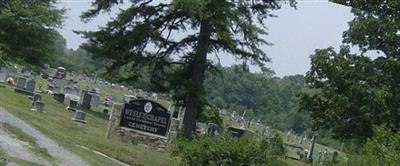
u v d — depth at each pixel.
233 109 80.75
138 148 19.16
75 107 31.22
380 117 21.61
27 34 42.81
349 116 22.98
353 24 23.34
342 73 23.14
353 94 22.47
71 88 42.41
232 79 80.31
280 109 79.38
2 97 24.95
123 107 21.19
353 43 23.45
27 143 12.41
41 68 48.59
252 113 81.25
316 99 24.58
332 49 24.06
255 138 11.52
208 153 11.09
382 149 8.98
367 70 22.55
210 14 24.52
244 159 10.91
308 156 40.16
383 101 21.22
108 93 70.38
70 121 23.94
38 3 44.06
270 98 82.25
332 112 23.25
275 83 83.31
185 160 11.48
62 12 44.69
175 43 28.55
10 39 41.81
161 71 29.16
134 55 29.00
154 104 21.48
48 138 14.00
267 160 11.16
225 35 25.72
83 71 111.62
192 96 27.12
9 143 11.80
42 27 43.34
